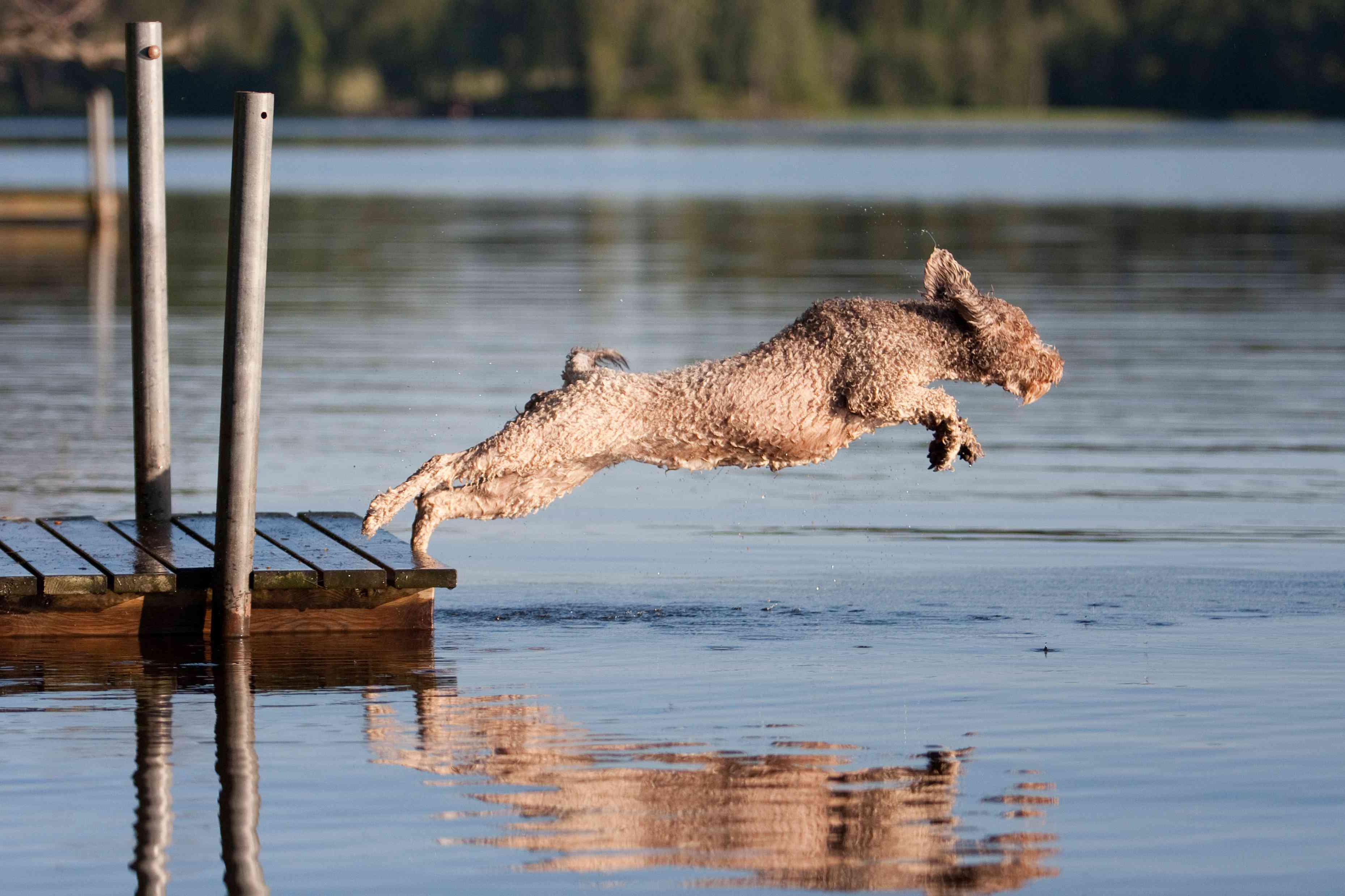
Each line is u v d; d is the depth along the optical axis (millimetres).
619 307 85188
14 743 26875
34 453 51188
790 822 23734
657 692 29859
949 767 25922
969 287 32594
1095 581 38125
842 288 92562
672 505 46656
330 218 143875
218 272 101812
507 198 171000
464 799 24531
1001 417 59594
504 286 95375
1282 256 110750
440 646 33031
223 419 32781
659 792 24859
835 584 38094
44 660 31812
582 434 31766
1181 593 37094
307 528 37938
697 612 35719
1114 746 26859
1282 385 64688
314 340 75062
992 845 23000
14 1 135875
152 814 23906
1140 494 47406
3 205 134125
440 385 63500
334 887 21672
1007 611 35625
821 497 47656
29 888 21594
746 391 31750
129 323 79875
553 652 32594
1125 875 22094
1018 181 196625
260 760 26125
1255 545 41562
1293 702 29156
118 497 45531
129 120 37625
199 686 30188
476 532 43438
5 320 80625
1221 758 26297
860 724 27984
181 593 33594
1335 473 49938
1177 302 88062
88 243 120562
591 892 21547
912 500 47094
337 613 33906
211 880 21859
